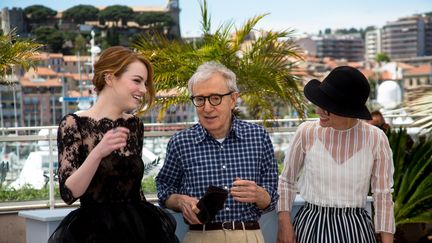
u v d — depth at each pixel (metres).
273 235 3.48
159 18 126.38
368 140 3.12
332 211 3.10
